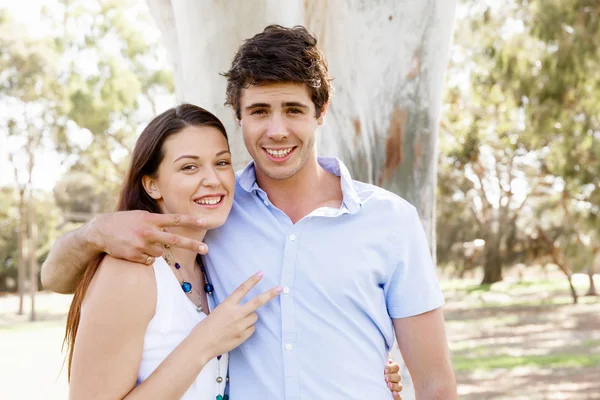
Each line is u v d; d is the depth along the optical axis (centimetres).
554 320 1953
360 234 226
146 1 320
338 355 217
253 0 265
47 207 3334
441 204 2784
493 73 1595
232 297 209
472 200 2808
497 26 1566
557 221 2608
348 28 265
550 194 2459
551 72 1426
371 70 269
